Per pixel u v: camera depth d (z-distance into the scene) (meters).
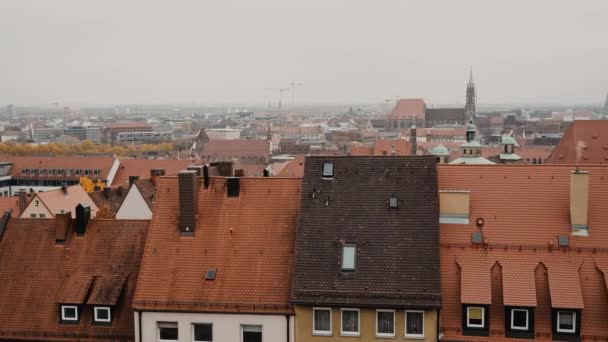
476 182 48.38
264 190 50.66
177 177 52.00
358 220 46.62
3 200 111.88
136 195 96.31
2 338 47.94
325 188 48.50
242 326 45.53
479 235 45.84
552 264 43.88
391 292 43.19
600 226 44.94
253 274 46.66
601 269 43.19
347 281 44.06
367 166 49.09
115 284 48.72
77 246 51.56
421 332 43.25
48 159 192.88
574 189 44.94
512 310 42.81
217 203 50.44
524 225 45.84
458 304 43.78
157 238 49.25
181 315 45.84
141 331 46.31
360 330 43.62
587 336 41.69
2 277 50.59
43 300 49.12
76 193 110.19
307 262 45.19
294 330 44.66
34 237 52.41
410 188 47.53
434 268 43.81
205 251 48.22
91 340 47.19
